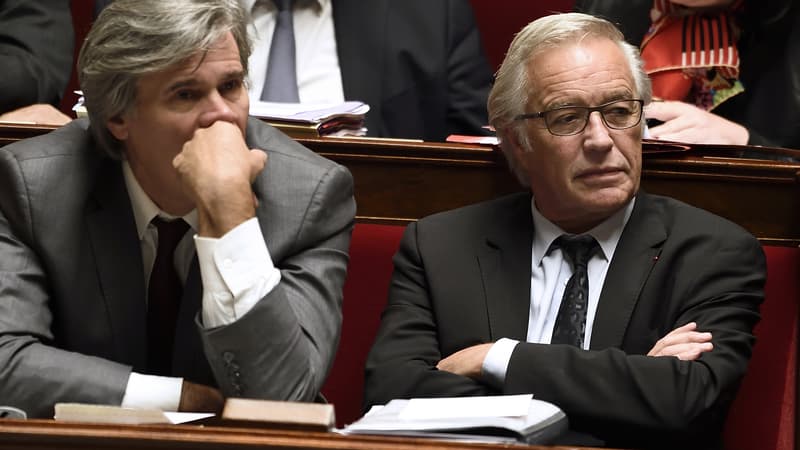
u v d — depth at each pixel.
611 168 8.68
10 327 7.67
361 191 10.02
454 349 8.80
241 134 7.64
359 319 9.95
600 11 11.95
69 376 7.41
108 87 7.77
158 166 7.87
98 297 8.04
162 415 6.08
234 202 7.27
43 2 12.13
